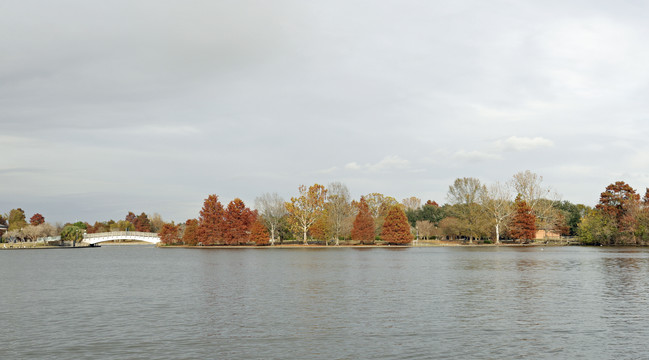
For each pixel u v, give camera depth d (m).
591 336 26.02
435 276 57.16
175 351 23.73
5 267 82.06
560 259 85.94
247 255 110.88
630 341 24.97
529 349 23.61
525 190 165.12
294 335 26.64
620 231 137.88
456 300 38.25
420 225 178.12
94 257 118.25
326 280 53.25
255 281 52.88
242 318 31.36
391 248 145.50
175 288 47.62
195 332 27.52
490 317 31.16
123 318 31.75
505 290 44.03
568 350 23.42
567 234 184.12
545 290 43.78
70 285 51.78
